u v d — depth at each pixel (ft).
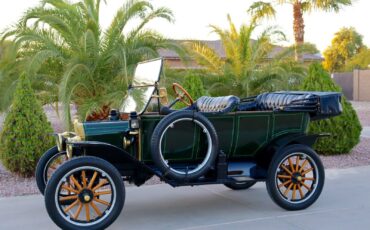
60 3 34.14
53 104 40.01
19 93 23.31
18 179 23.03
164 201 19.06
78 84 32.58
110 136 16.05
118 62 34.27
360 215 16.76
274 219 16.38
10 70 33.04
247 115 17.04
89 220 14.69
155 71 16.55
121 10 34.58
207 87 41.73
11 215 17.12
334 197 19.35
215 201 18.99
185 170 16.44
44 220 16.47
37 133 23.02
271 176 17.10
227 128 16.92
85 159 14.49
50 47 32.60
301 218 16.47
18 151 22.71
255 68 42.73
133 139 16.14
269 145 17.70
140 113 15.81
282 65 42.32
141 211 17.60
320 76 30.12
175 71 36.17
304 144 17.87
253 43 43.45
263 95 19.48
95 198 15.05
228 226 15.65
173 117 15.44
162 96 16.46
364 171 24.98
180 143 16.26
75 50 33.96
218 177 16.61
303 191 20.11
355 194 19.85
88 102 32.35
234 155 17.56
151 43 34.53
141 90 17.03
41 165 18.17
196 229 15.38
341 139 29.22
